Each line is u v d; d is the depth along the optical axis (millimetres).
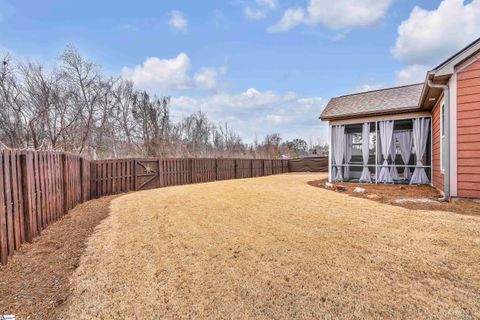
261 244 3834
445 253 3398
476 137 6164
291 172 21469
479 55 6133
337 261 3227
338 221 4941
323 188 9930
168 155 19281
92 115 14984
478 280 2744
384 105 10609
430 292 2543
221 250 3650
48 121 11508
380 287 2643
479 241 3785
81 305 2426
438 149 8258
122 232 4539
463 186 6332
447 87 6559
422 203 6316
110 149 16984
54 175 5168
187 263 3260
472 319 2164
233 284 2748
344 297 2484
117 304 2439
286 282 2766
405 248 3588
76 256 3504
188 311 2326
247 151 27109
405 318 2186
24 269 3113
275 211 5863
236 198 7672
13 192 3500
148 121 20250
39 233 4344
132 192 9703
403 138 10820
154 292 2625
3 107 10438
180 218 5430
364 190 8617
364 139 11133
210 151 24281
